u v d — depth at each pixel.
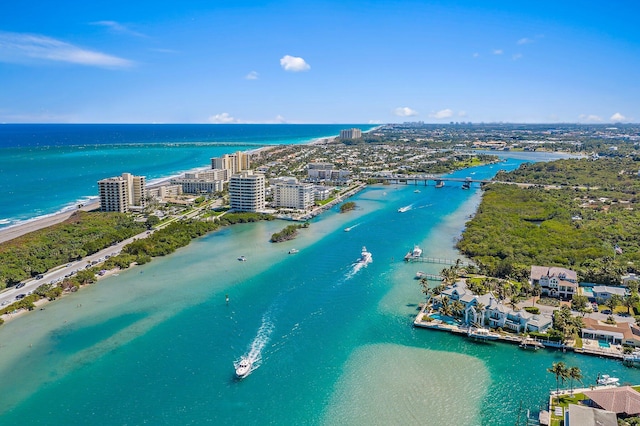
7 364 184.62
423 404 159.00
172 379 173.50
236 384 170.38
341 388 167.88
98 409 157.00
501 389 167.25
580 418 141.62
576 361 185.38
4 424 150.00
